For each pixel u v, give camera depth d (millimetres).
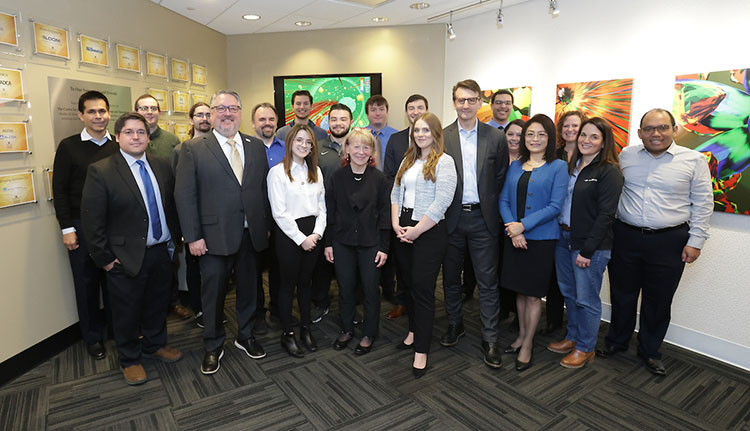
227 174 2398
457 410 2178
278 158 3238
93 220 2193
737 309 2672
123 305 2354
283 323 2732
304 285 2746
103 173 2217
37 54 2652
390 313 3344
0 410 2162
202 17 4449
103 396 2285
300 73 5215
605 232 2357
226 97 2387
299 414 2137
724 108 2646
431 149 2346
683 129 2863
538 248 2457
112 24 3352
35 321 2633
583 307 2537
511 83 4133
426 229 2328
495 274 2646
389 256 3465
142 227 2324
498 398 2281
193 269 3102
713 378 2510
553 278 2986
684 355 2793
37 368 2588
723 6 2658
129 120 2262
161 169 2484
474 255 2652
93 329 2713
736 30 2611
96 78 3178
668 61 2959
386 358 2693
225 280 2520
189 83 4484
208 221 2377
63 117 2855
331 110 3162
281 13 4352
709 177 2387
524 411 2174
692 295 2863
